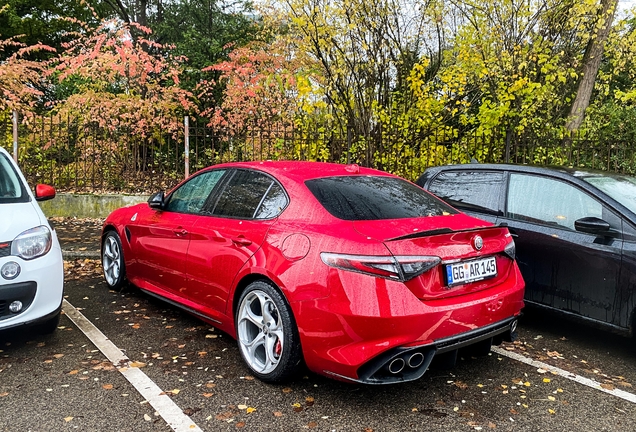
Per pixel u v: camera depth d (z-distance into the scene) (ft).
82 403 10.09
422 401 10.47
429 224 10.75
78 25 65.77
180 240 14.16
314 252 10.05
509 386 11.34
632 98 35.19
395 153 31.24
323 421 9.56
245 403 10.19
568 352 13.62
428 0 29.68
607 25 32.65
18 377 11.20
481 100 33.86
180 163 36.42
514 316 11.22
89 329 14.39
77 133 35.37
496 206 15.90
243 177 13.34
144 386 10.87
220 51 50.44
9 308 11.85
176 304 14.57
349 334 9.37
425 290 9.63
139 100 37.86
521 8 30.19
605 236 13.10
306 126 32.99
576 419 9.91
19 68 38.99
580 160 31.27
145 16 58.23
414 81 29.09
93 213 32.89
